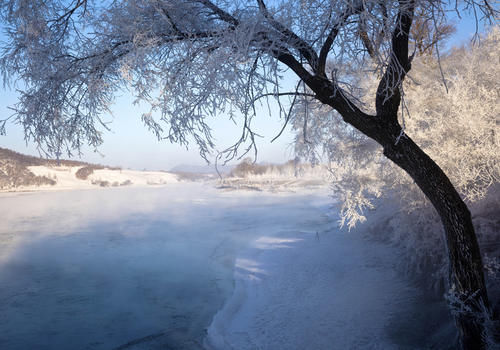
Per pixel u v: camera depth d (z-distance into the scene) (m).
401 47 2.92
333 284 6.86
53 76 3.15
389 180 6.80
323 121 5.57
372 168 7.18
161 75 2.99
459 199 3.31
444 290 5.07
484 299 3.33
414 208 6.11
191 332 5.68
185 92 2.86
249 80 2.82
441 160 5.31
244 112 2.75
